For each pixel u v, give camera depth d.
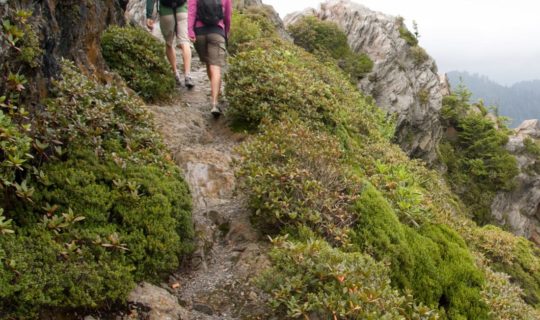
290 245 3.91
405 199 6.40
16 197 3.52
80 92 4.53
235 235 4.84
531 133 41.59
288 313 3.50
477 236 9.31
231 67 7.98
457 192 30.55
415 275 5.30
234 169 5.63
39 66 4.08
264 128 6.29
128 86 7.56
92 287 3.31
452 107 35.19
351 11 26.03
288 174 4.87
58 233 3.46
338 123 7.73
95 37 6.50
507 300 5.60
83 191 3.86
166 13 8.41
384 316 3.46
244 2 19.55
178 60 11.80
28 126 3.37
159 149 5.06
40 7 4.25
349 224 5.03
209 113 7.98
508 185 31.20
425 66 26.44
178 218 4.48
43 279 3.12
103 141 4.54
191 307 3.91
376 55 24.77
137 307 3.60
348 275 3.71
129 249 3.75
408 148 25.33
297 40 23.91
